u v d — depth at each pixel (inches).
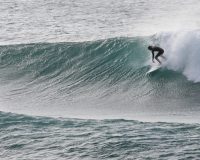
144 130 2148.1
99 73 3565.5
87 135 2084.2
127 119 2426.2
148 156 1859.0
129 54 3619.6
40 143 2010.3
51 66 3764.8
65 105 3065.9
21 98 3250.5
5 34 4586.6
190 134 2094.0
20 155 1905.8
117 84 3393.2
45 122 2277.3
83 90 3371.1
